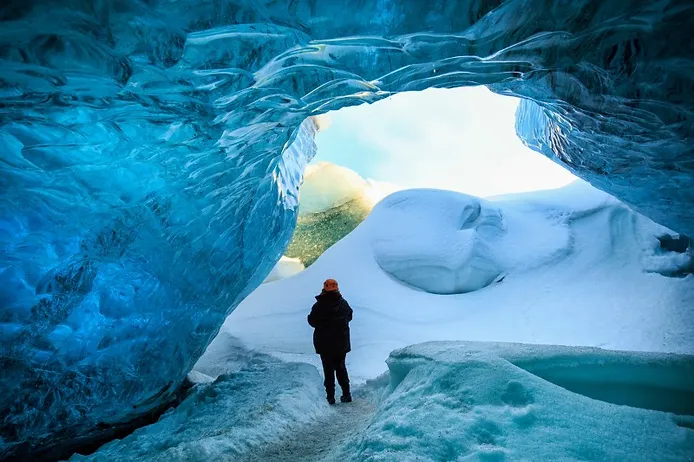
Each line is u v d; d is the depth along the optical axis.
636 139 4.03
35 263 3.12
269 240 6.53
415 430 2.57
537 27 2.49
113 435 5.40
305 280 12.49
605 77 3.06
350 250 13.07
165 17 2.04
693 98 2.95
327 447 3.57
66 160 2.80
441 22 2.32
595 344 8.41
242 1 2.08
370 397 5.40
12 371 3.37
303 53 2.60
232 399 5.49
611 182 5.77
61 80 2.18
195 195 4.08
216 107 2.85
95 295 3.74
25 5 1.75
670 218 6.04
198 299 5.27
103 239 3.50
